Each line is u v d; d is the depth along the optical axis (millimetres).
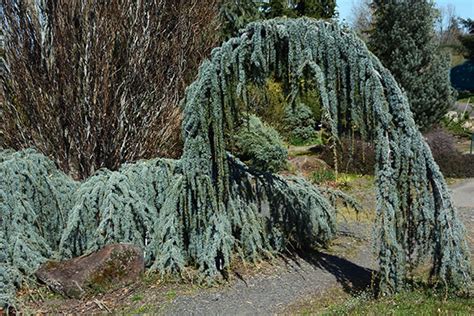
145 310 4227
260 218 5461
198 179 4816
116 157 6871
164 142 7531
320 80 4219
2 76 6672
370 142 4434
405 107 4277
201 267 4887
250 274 5074
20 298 4418
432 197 4297
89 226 5043
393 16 13789
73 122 6500
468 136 17797
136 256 4824
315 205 5762
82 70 6414
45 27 6398
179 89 7719
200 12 8344
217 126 4660
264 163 9938
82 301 4398
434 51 13531
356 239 6445
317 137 14852
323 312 4172
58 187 5277
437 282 4465
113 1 6605
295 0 21547
